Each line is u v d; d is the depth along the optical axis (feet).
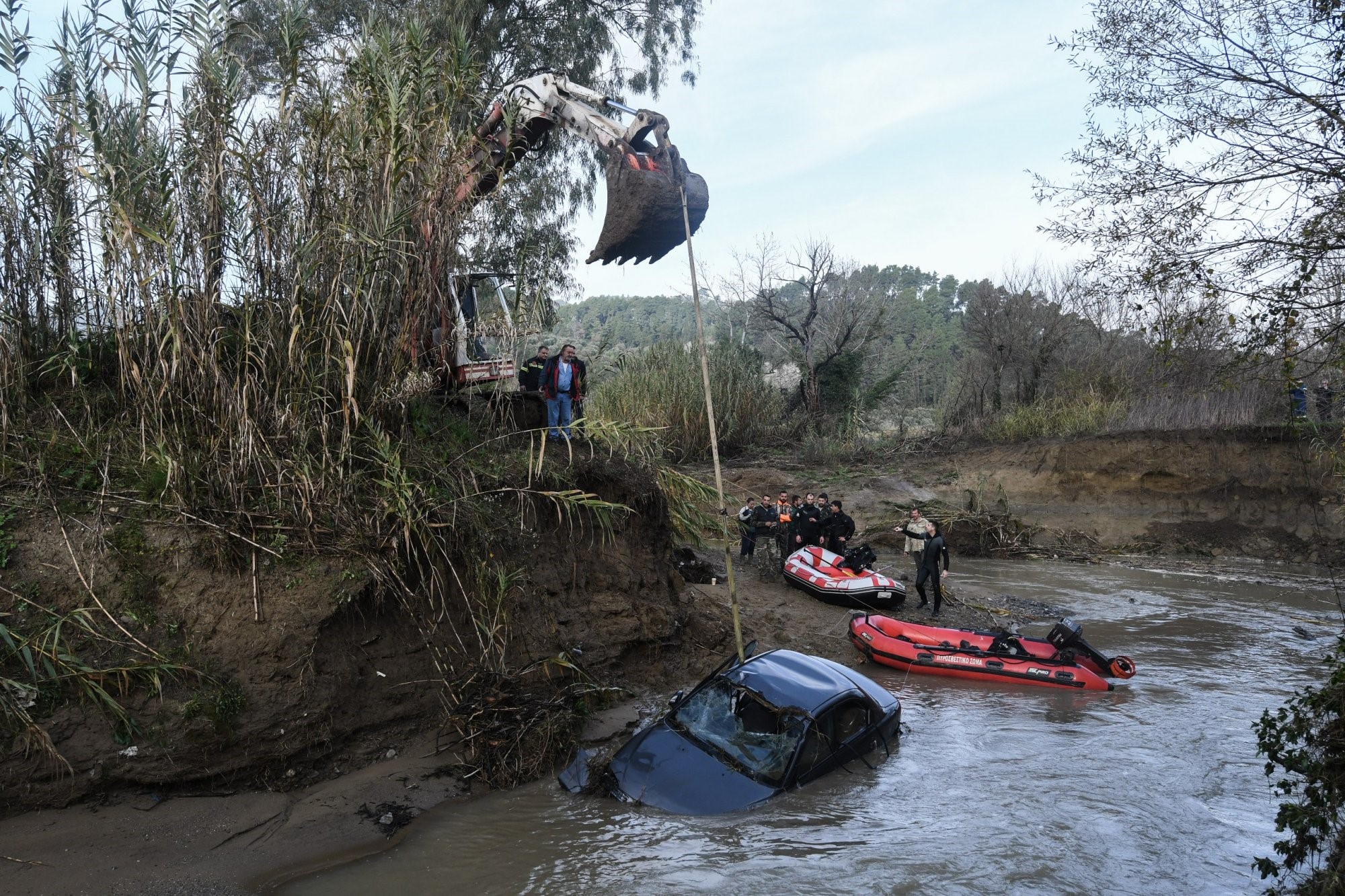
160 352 26.22
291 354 27.68
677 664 37.60
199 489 25.91
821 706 26.99
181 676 23.34
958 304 393.50
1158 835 23.63
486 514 31.14
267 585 25.25
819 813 24.34
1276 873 19.26
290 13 30.73
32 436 26.43
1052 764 28.81
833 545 57.93
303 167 29.58
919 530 55.21
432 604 27.78
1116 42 27.17
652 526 40.24
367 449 28.84
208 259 27.30
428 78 32.32
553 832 22.93
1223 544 77.00
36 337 28.73
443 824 23.35
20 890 18.65
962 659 39.78
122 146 27.30
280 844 21.67
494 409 37.06
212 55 28.68
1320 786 19.70
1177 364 29.32
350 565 26.45
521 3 93.91
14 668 21.84
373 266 29.30
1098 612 54.34
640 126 31.40
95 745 21.90
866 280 130.41
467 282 36.68
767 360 134.92
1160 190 27.14
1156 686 38.40
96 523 24.73
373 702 26.40
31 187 28.32
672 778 25.09
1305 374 26.53
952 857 21.99
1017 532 78.13
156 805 22.24
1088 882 20.94
